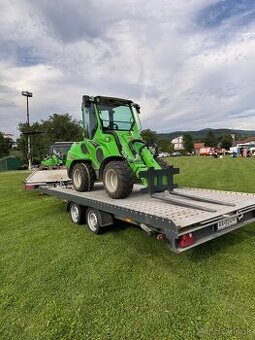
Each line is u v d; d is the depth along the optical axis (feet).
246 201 12.59
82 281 9.91
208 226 9.90
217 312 7.86
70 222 17.66
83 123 19.03
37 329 7.55
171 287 9.23
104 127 16.92
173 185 14.87
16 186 39.47
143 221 10.50
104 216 14.06
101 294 9.02
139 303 8.45
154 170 14.02
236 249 12.13
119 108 17.95
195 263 10.87
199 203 12.53
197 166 62.69
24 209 22.54
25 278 10.36
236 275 9.82
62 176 27.66
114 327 7.47
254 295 8.59
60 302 8.71
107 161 15.65
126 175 13.99
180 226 8.76
